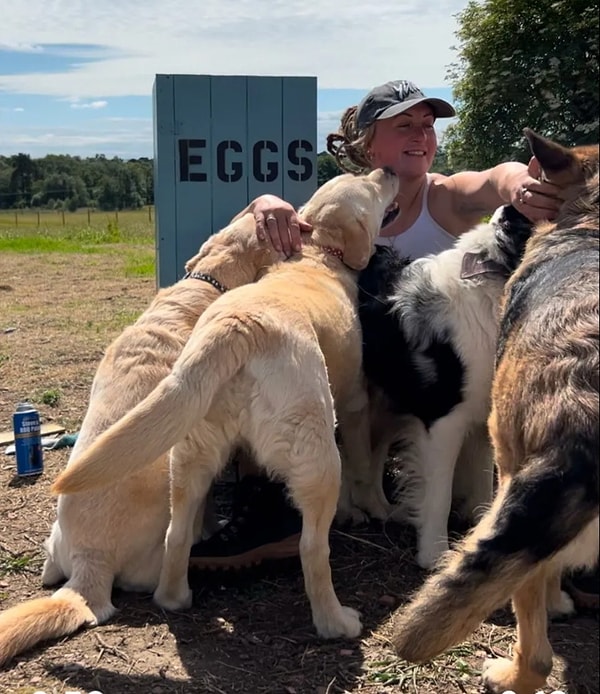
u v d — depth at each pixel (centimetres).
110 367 341
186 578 313
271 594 330
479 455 373
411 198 438
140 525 314
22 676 268
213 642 291
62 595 303
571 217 259
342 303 348
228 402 283
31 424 455
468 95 2292
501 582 189
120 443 262
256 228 381
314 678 269
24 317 964
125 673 269
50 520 401
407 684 266
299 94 489
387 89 424
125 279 1379
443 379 338
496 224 343
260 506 344
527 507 185
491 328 329
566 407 186
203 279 369
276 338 283
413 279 355
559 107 2148
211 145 485
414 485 356
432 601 196
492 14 2195
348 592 331
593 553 195
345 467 398
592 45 2072
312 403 283
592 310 198
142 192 5759
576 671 275
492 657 283
